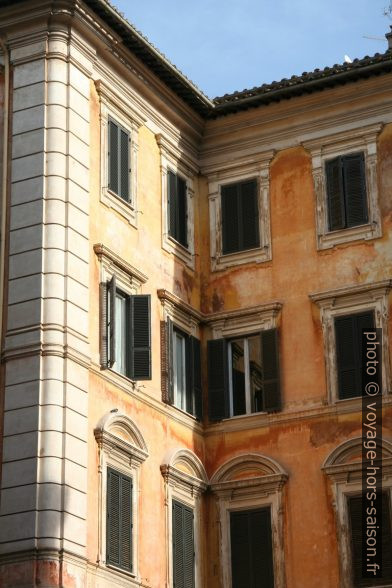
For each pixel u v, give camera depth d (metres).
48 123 36.16
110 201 37.72
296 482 38.34
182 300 40.28
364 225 39.94
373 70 40.44
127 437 36.06
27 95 36.59
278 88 41.44
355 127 41.03
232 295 41.12
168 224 40.56
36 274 34.59
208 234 42.16
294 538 37.84
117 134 38.78
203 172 42.84
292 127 41.88
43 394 33.47
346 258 39.91
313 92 41.44
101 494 34.28
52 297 34.38
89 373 35.00
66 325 34.34
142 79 40.09
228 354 40.78
